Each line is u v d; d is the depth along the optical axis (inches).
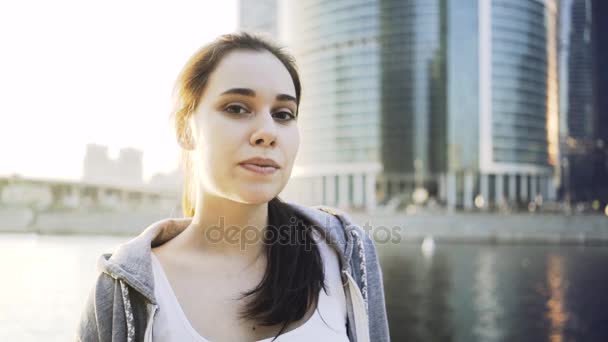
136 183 2413.9
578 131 4943.4
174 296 42.4
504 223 1787.6
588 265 1147.9
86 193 2202.3
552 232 1740.9
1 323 486.0
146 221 1870.1
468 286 867.4
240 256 45.0
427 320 619.2
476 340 530.9
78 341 44.5
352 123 3245.6
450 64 3144.7
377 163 3179.1
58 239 1622.8
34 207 1993.1
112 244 1435.8
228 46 42.3
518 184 3260.3
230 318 42.1
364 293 49.3
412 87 3147.1
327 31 3348.9
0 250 1222.3
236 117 39.9
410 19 3159.5
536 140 3304.6
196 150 42.8
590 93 5009.8
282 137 40.3
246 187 39.2
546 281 918.4
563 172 4808.1
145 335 40.1
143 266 42.8
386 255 1382.9
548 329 576.1
